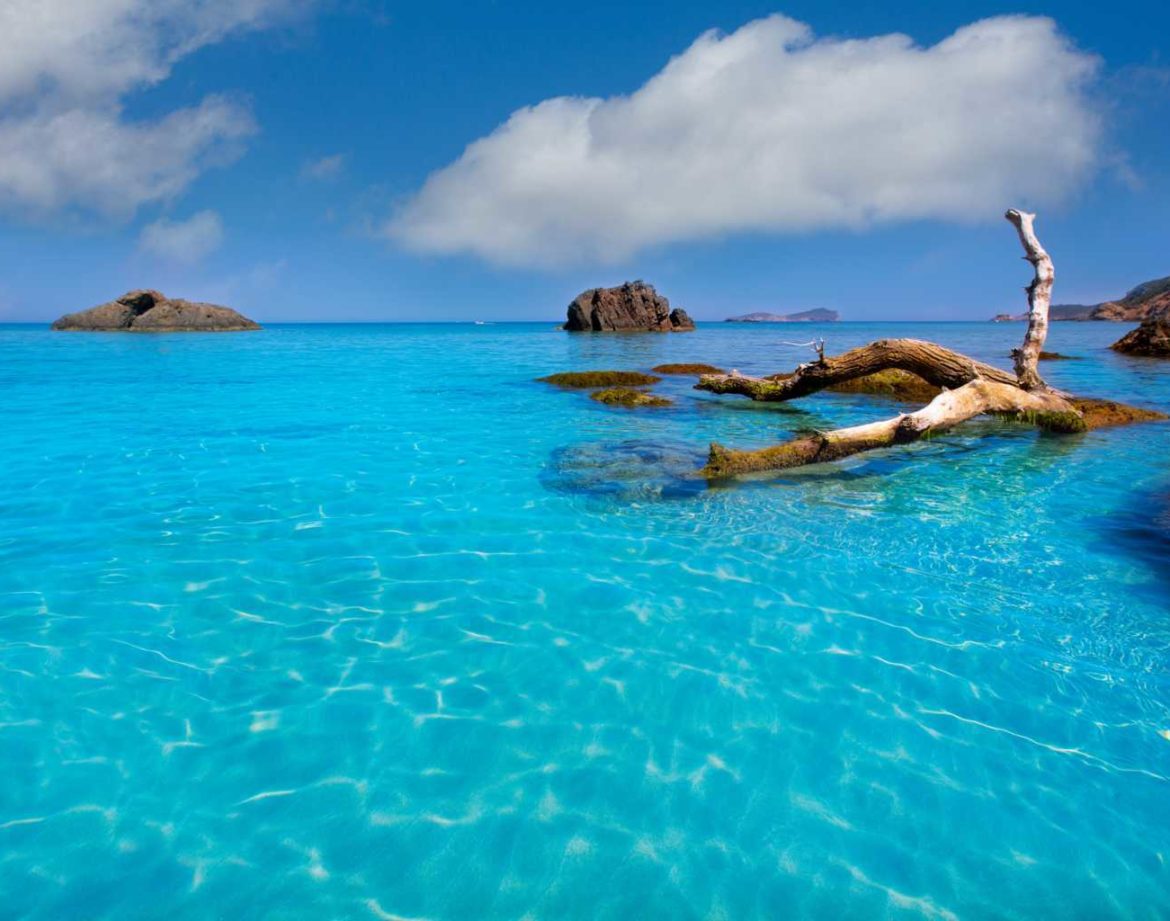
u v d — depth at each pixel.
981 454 11.35
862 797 3.67
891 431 11.16
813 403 17.52
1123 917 3.01
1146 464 10.64
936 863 3.27
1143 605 5.71
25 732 4.08
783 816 3.54
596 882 3.15
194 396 17.75
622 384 21.09
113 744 4.00
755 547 6.97
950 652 5.01
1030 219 14.12
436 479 9.37
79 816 3.48
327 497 8.50
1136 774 3.82
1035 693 4.53
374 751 3.97
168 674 4.68
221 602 5.67
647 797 3.66
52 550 6.70
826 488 9.19
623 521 7.75
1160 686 4.61
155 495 8.51
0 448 11.06
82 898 3.03
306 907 3.01
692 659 4.91
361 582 6.07
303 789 3.68
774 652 5.00
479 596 5.83
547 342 51.88
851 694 4.52
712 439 12.42
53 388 19.34
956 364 14.65
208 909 2.99
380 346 44.66
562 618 5.46
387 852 3.30
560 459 10.50
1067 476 9.91
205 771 3.80
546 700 4.45
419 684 4.61
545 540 7.12
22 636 5.11
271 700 4.42
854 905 3.05
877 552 6.85
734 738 4.11
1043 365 27.66
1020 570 6.41
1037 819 3.53
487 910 3.01
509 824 3.47
